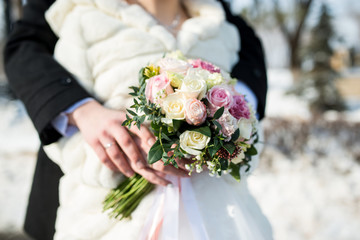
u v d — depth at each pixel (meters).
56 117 1.10
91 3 1.18
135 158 1.02
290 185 4.29
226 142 0.96
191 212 1.07
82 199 1.12
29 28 1.23
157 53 1.16
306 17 12.06
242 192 1.23
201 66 1.06
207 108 0.95
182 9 1.42
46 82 1.09
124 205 1.09
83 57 1.15
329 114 10.20
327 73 10.95
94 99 1.12
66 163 1.14
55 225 1.21
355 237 3.10
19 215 3.35
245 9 11.78
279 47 19.05
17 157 5.40
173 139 0.94
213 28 1.29
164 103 0.91
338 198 3.92
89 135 1.05
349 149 5.43
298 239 3.08
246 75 1.41
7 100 9.62
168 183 1.08
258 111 1.47
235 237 1.08
